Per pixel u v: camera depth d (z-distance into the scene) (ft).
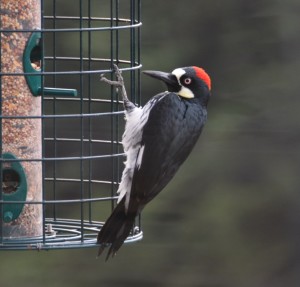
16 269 58.18
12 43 36.70
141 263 59.47
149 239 59.62
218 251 60.03
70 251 58.59
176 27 59.82
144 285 59.52
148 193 35.86
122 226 35.19
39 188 36.94
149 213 59.62
